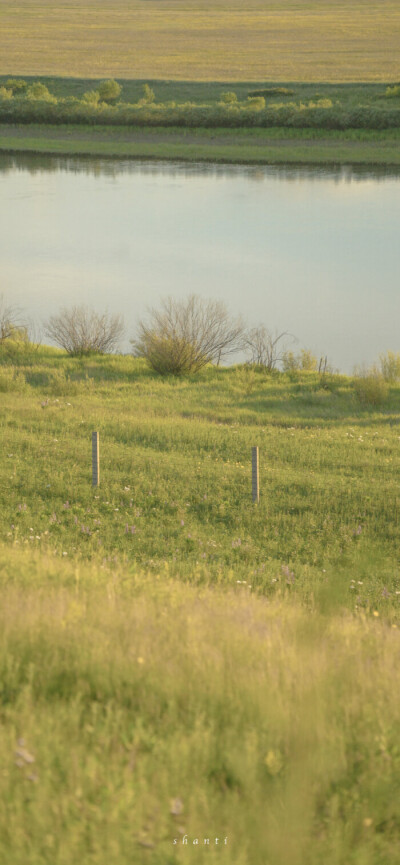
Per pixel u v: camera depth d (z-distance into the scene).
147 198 95.81
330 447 30.61
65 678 7.27
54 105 135.50
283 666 7.63
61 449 28.08
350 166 109.56
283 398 41.84
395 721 7.02
